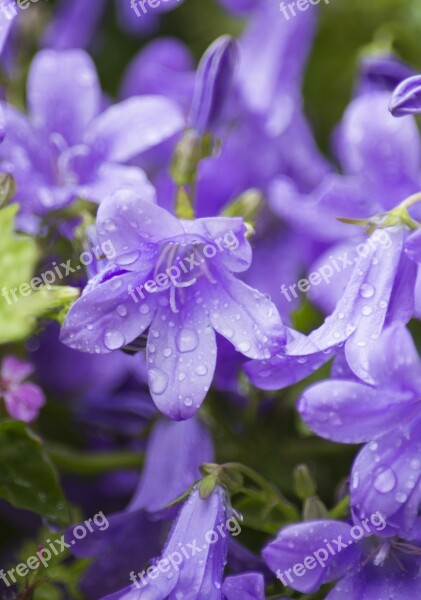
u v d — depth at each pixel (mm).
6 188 281
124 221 258
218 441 309
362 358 262
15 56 333
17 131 297
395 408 262
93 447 332
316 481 320
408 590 269
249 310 264
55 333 321
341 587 268
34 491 281
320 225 319
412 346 259
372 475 260
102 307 262
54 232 291
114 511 325
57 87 306
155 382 264
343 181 318
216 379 294
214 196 333
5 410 295
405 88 269
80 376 328
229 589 261
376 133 314
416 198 272
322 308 305
